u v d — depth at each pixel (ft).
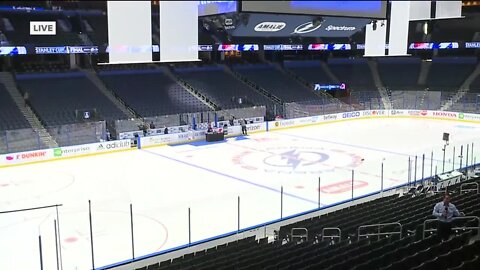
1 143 89.25
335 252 32.40
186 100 131.64
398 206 48.26
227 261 32.35
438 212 36.06
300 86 156.87
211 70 153.38
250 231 51.67
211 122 119.65
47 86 121.60
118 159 93.40
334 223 44.93
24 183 75.15
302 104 136.87
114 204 62.54
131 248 47.42
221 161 90.27
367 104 148.66
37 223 55.11
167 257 45.14
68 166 87.56
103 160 92.53
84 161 91.86
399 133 117.08
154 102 126.72
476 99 136.46
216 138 111.65
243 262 31.58
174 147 105.09
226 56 160.97
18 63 128.16
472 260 24.49
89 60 134.21
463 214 37.73
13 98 112.37
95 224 54.24
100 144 98.78
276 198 64.64
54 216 57.57
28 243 48.98
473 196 47.75
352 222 43.50
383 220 42.14
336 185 70.85
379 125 131.54
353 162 86.28
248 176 78.28
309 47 141.79
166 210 59.62
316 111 136.36
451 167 77.00
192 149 102.47
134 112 119.14
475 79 156.04
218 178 77.30
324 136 115.24
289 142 108.27
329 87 157.38
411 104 147.54
